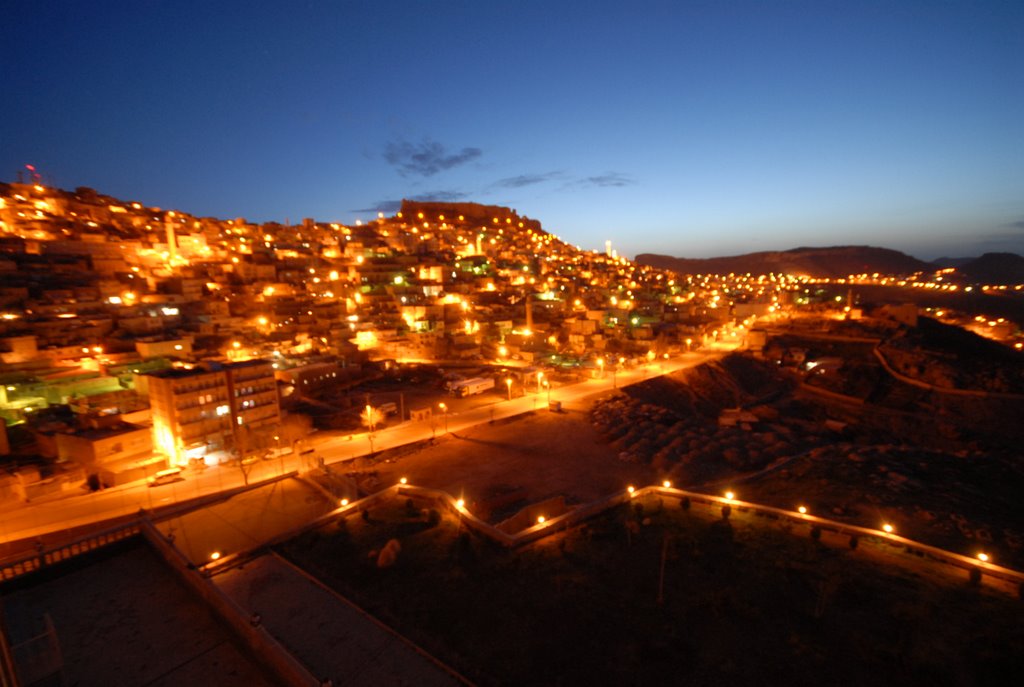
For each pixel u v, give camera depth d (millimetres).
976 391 102938
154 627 15797
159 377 56562
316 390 87375
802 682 17969
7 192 142125
